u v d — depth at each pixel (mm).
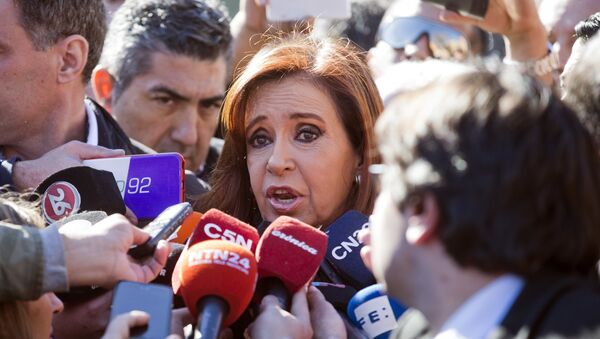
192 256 2740
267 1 5684
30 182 3881
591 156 2205
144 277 2953
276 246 2975
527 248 2104
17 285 2740
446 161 2146
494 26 5383
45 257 2771
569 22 5168
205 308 2670
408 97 2301
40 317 2900
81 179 3588
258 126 3723
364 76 3781
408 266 2258
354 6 6852
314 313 2996
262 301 2893
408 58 5914
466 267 2158
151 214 3725
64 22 4172
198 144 5500
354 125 3713
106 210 3592
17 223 3016
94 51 4332
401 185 2223
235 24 6137
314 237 3006
